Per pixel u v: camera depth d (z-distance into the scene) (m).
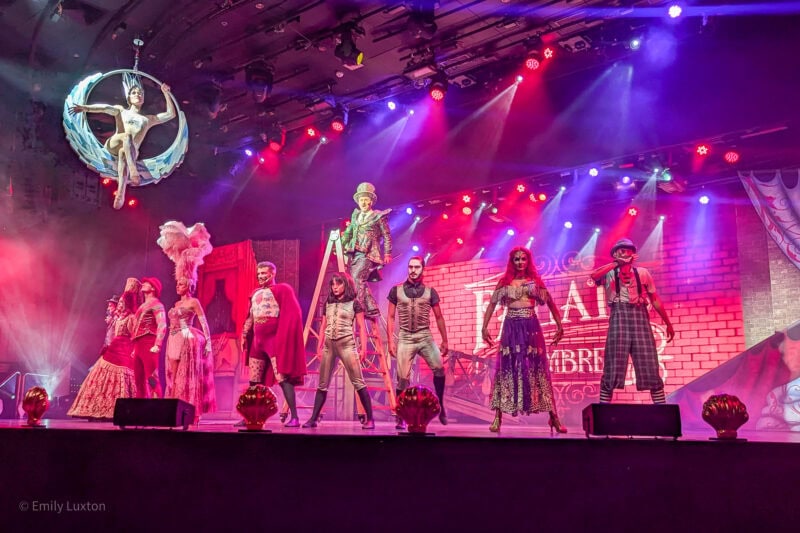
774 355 10.97
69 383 15.20
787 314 12.58
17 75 12.15
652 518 4.14
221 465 4.28
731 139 10.85
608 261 14.55
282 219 15.27
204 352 7.29
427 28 10.34
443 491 4.17
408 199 13.73
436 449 4.20
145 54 11.64
